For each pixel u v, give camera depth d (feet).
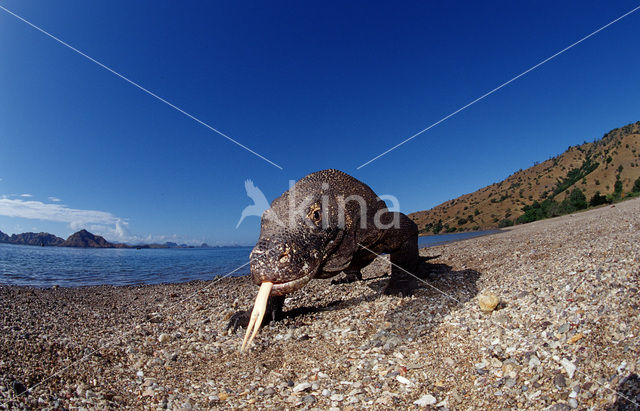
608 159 535.19
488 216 353.10
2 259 108.78
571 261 28.17
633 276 19.88
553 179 623.36
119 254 183.11
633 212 74.33
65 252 178.81
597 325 15.42
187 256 163.02
